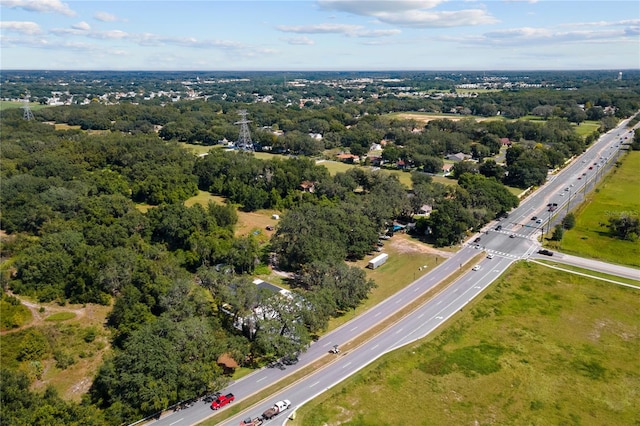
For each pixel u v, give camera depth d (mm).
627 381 85500
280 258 137875
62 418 66875
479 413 77562
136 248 130125
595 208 186750
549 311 110250
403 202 170625
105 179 194125
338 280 113875
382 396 81750
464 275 131125
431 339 99062
